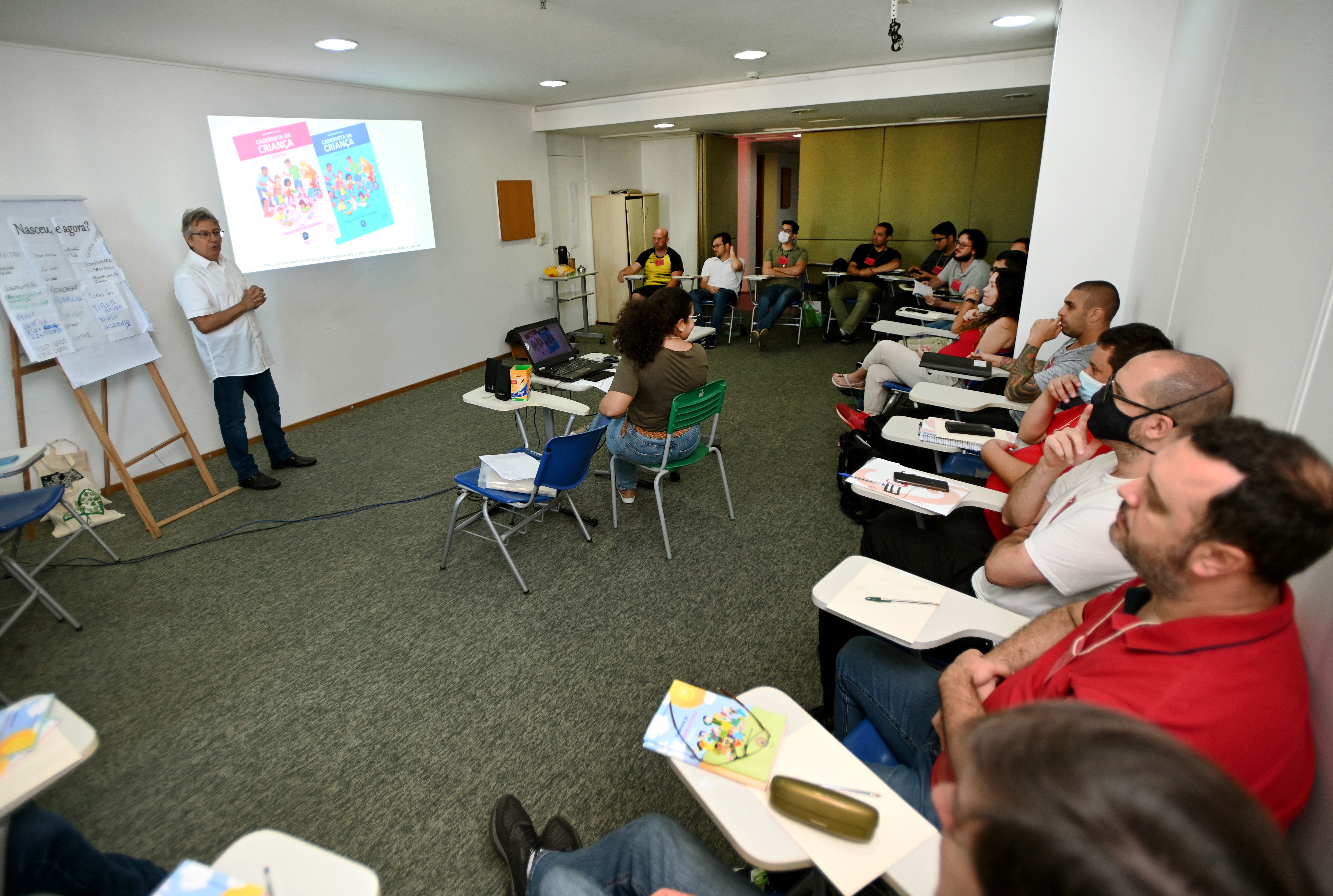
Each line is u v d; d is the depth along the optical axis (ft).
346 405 16.63
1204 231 5.79
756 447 13.69
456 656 7.64
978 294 14.30
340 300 16.15
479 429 15.12
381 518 11.00
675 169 28.89
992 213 24.35
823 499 11.37
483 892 4.98
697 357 9.29
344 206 15.84
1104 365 5.98
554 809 5.67
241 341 11.61
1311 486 2.28
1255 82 4.79
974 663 4.01
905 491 6.28
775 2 10.16
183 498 11.85
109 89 11.48
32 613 8.54
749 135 29.91
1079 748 1.21
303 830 5.49
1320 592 2.85
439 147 18.53
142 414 12.50
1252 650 2.54
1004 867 1.13
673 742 3.48
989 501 6.24
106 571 9.49
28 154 10.61
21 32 9.66
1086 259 10.03
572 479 8.81
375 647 7.82
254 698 7.02
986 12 11.05
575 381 10.84
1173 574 2.66
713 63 14.94
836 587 4.90
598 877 3.82
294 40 11.28
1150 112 9.21
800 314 24.38
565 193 24.34
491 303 21.17
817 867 2.86
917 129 24.58
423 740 6.44
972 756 1.35
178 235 12.73
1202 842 1.03
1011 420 10.39
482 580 9.16
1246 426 2.47
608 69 15.21
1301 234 3.47
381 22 10.50
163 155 12.35
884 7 10.55
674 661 7.50
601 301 27.12
